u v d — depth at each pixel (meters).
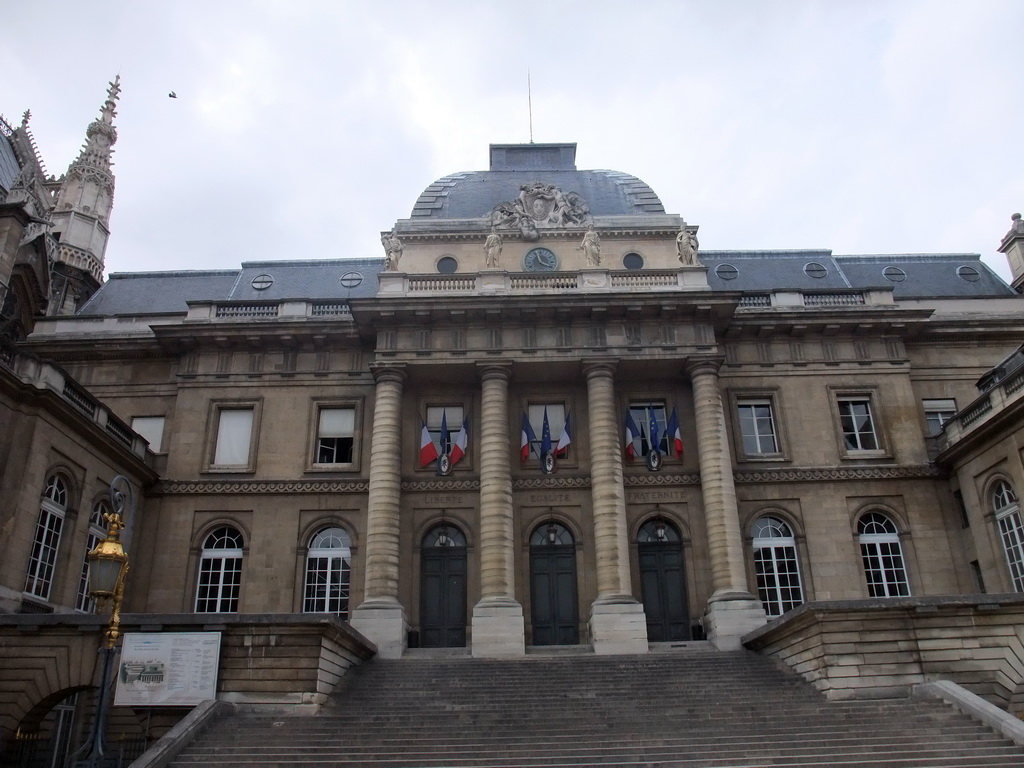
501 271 31.78
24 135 37.28
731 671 22.66
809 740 17.12
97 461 27.36
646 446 31.58
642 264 34.69
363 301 30.45
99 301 38.50
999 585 27.67
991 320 33.72
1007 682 19.91
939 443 31.66
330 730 18.27
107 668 14.73
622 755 16.66
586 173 38.72
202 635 19.97
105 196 50.75
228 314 33.81
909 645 20.17
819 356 32.75
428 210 36.72
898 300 35.69
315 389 32.47
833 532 30.23
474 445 31.34
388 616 27.03
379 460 29.39
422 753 16.98
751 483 30.80
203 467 31.20
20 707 20.39
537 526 30.45
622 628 26.66
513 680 22.20
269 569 29.81
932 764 15.66
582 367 30.72
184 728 17.47
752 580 29.64
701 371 30.47
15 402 23.75
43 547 24.59
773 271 38.56
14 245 28.09
